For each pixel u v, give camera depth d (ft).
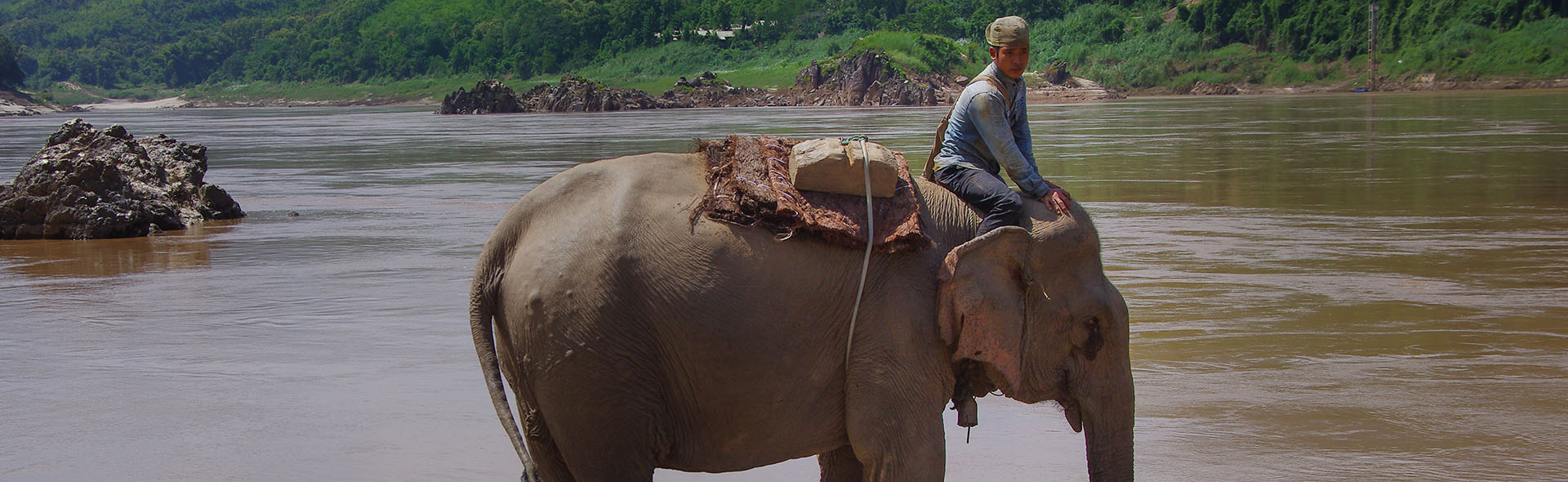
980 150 15.66
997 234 14.38
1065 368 15.31
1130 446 15.48
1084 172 83.46
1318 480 19.72
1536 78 359.46
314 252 48.73
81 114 508.12
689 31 588.50
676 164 15.03
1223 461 20.67
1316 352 28.32
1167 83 427.33
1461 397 24.38
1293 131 135.44
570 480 15.21
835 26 570.05
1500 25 389.19
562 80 331.98
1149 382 25.88
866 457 14.35
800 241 14.24
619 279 14.06
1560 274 38.37
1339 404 23.95
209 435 22.84
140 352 30.17
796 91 361.30
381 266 44.42
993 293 14.28
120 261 47.91
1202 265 41.57
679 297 14.07
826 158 14.42
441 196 74.33
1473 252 43.24
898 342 14.21
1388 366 26.96
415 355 29.19
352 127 219.82
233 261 46.65
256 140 170.40
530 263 14.33
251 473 20.66
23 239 56.44
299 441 22.38
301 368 28.02
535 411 14.84
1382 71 394.93
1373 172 78.43
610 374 14.01
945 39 402.93
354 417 23.90
